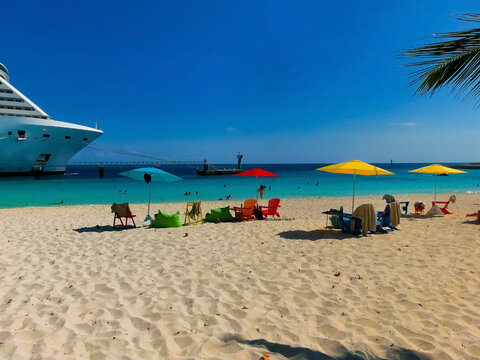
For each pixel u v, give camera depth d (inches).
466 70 133.6
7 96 1638.8
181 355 114.7
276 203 445.1
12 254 240.8
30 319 139.0
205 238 300.0
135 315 145.0
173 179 369.1
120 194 919.7
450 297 161.6
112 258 232.5
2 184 1354.6
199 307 152.9
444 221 396.8
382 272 199.5
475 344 117.8
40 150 1754.4
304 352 114.8
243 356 113.4
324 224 382.0
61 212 520.4
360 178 1909.4
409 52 135.5
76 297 163.8
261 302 158.6
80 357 112.4
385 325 134.4
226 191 1029.2
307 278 190.5
